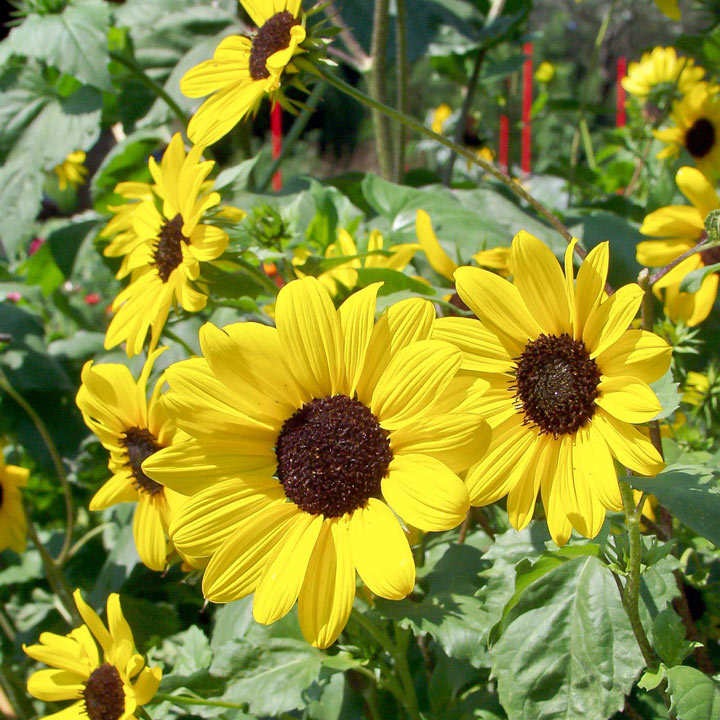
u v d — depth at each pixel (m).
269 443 0.29
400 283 0.39
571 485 0.28
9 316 0.66
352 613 0.36
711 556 0.41
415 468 0.27
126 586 0.53
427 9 0.70
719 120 0.58
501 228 0.51
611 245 0.54
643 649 0.29
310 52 0.36
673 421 0.41
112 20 0.62
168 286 0.38
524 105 1.01
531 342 0.29
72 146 0.62
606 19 0.79
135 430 0.38
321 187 0.51
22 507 0.52
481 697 0.38
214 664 0.37
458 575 0.37
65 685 0.38
